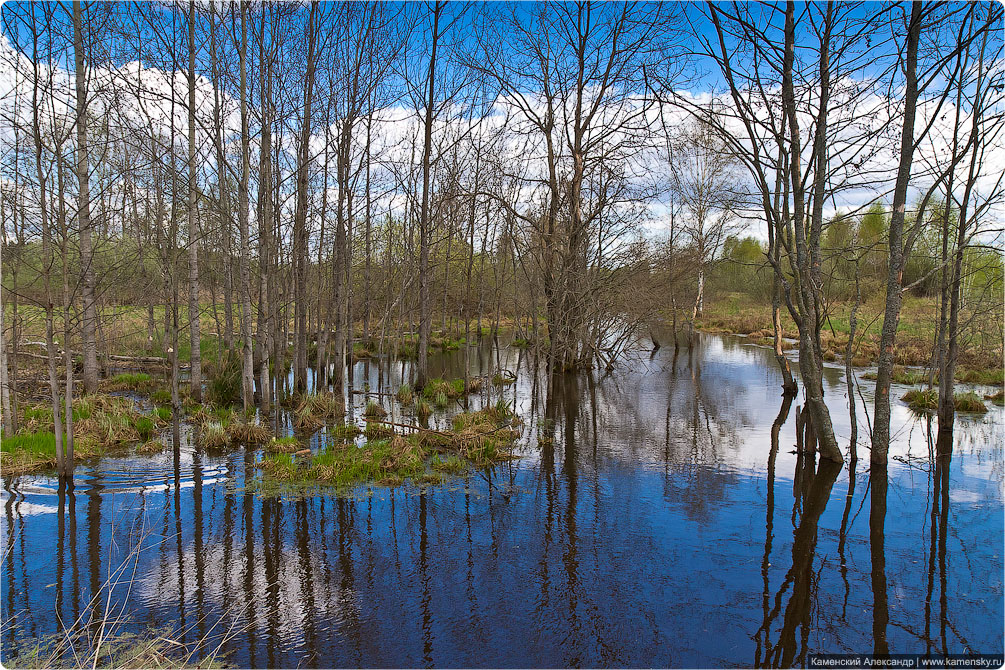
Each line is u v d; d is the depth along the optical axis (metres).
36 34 7.14
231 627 5.11
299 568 6.16
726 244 29.50
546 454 10.36
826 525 7.30
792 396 15.79
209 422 11.45
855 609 5.48
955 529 7.18
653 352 25.64
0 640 4.82
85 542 6.61
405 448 9.73
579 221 17.45
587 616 5.36
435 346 27.20
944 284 11.41
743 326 35.12
